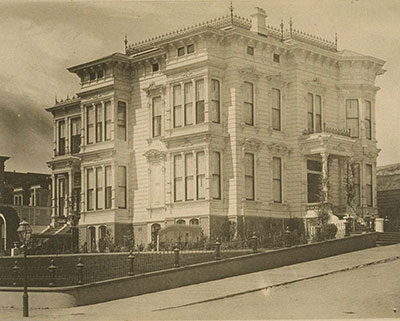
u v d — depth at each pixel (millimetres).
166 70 39906
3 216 46469
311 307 22781
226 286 26797
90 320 23391
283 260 30688
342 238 33375
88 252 39844
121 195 43094
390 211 44281
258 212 38719
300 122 40938
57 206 48094
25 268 25062
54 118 47562
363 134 42906
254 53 39719
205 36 38000
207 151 37688
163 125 41594
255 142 38938
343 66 43344
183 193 38969
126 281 26969
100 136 43938
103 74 43969
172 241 35875
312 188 41500
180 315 23047
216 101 38438
